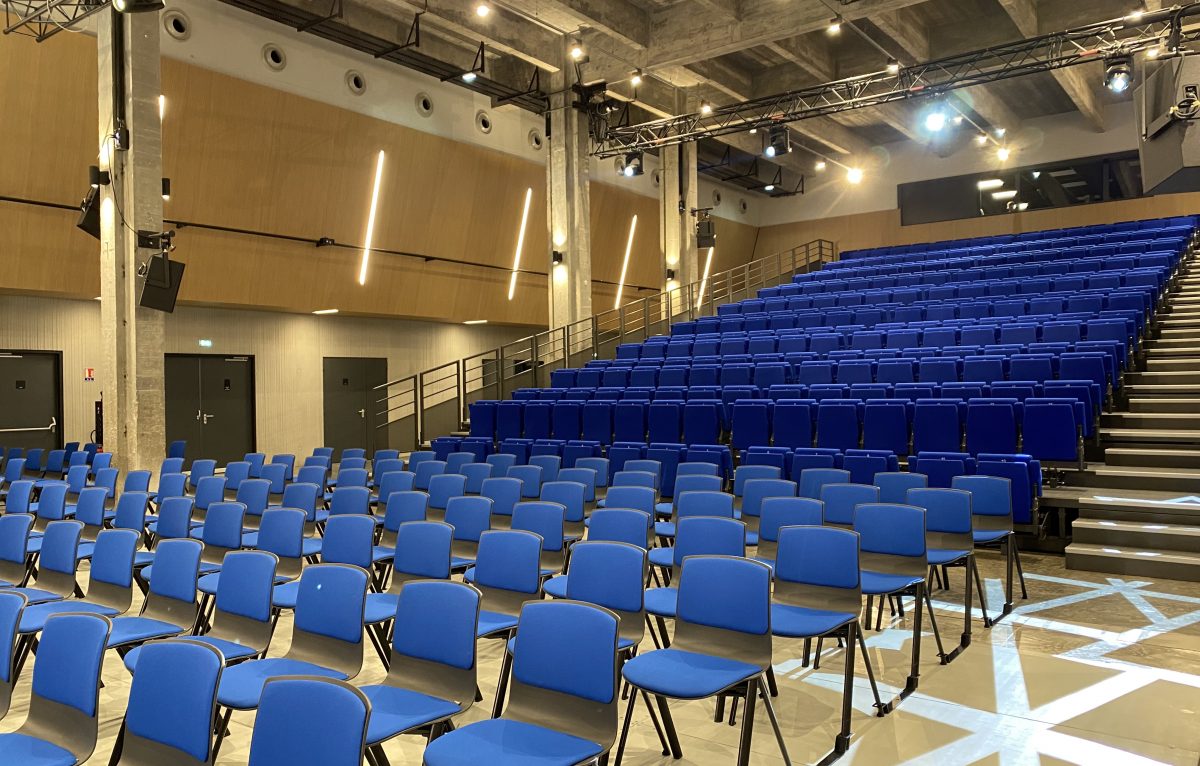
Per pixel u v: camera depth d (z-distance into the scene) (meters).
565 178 15.48
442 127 15.74
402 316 15.94
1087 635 4.75
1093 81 18.39
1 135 10.43
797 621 3.62
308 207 13.59
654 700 4.00
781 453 7.53
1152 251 13.61
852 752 3.35
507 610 4.02
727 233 23.83
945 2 15.16
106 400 10.34
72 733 2.82
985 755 3.30
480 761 2.52
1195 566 5.80
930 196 22.33
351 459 9.31
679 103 18.55
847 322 12.38
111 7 10.10
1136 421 8.09
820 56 16.64
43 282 11.20
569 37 15.23
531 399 11.77
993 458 6.62
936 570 5.94
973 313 11.27
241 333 14.26
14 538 5.00
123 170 10.33
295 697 2.23
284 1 12.77
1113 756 3.27
